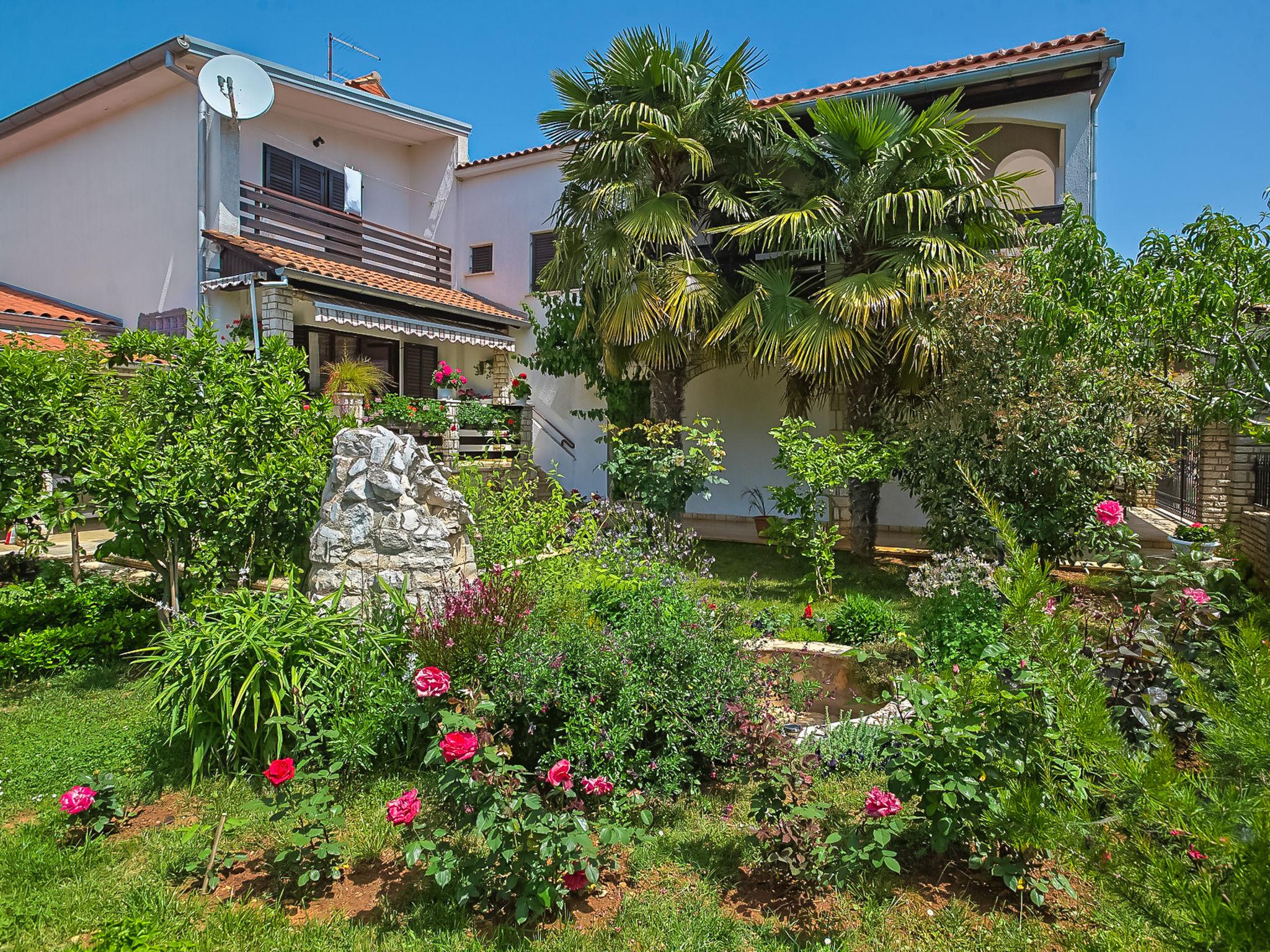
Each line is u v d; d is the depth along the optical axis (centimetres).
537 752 425
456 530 623
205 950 287
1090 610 518
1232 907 201
